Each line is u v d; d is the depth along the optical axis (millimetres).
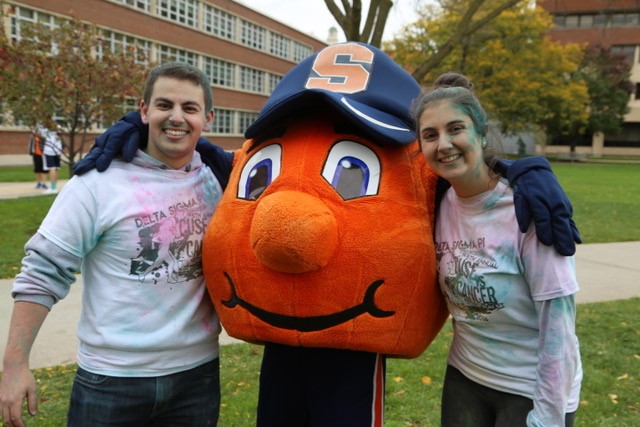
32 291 1919
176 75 2057
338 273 1950
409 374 4000
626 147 50781
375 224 1985
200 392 2201
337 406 2133
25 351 1896
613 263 7586
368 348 2047
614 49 49031
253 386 3799
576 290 1822
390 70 2322
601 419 3439
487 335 2049
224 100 36625
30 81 7906
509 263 1912
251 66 39250
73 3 23156
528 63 30344
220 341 4633
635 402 3660
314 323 2000
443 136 1871
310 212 1860
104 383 2010
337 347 2062
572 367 1842
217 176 2398
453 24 26078
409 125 2254
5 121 9430
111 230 2004
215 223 2166
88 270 2094
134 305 2023
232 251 2076
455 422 2174
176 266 2096
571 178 21844
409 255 1989
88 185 1991
